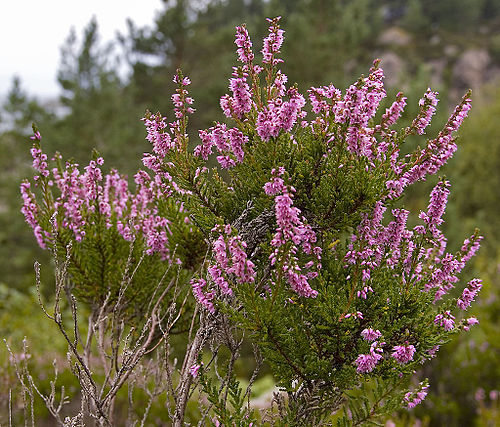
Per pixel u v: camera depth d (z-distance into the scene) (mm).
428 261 2986
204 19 21281
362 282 2738
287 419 2785
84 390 2998
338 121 2691
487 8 73000
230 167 3129
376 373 2646
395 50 61562
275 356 2668
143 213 3965
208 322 2922
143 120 2988
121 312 4129
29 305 11516
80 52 20219
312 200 2883
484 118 24953
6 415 5484
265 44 2979
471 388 7250
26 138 18734
